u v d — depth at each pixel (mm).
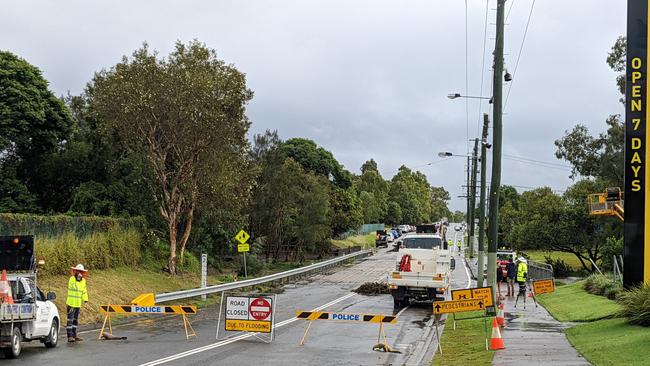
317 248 65000
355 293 33750
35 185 35031
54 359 13297
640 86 16203
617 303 20234
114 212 33219
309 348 15586
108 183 35031
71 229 26891
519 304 25781
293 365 12914
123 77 30000
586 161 53156
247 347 15508
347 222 72688
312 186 57281
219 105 31578
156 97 30219
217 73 32188
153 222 35625
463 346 15578
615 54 48688
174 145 31703
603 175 53062
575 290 28422
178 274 33594
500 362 12172
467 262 63000
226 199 33812
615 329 15133
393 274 27078
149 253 33594
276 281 39719
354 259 60438
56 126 34156
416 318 23344
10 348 13188
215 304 28484
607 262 50281
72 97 40125
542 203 60625
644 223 16266
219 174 32281
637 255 16344
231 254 48375
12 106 31797
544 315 21406
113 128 31359
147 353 14219
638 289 15766
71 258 25688
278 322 21469
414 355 14773
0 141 31484
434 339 17438
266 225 53781
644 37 16125
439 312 15484
